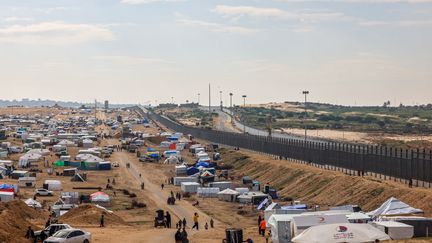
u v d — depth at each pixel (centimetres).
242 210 13938
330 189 14112
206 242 8350
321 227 5834
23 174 19588
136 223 12075
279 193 16188
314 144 18812
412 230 7356
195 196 16762
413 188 11644
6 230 7594
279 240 7462
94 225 10581
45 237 7688
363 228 5844
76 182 19325
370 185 12756
